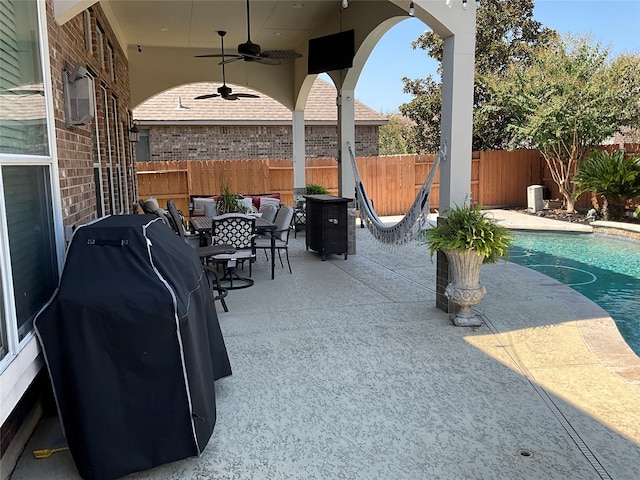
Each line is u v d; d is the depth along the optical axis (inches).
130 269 90.9
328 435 103.5
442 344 152.3
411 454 96.6
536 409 112.6
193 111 584.7
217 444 100.7
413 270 261.0
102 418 84.8
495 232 161.2
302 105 438.3
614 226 368.8
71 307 83.6
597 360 138.6
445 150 178.4
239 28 351.9
